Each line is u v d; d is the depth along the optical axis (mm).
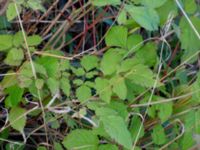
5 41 514
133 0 543
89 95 516
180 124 563
